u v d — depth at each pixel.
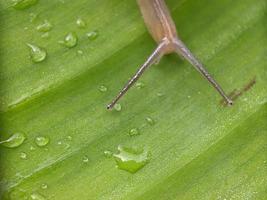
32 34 0.13
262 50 0.13
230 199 0.13
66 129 0.13
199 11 0.13
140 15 0.13
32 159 0.12
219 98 0.13
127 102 0.13
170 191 0.12
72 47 0.13
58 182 0.12
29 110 0.12
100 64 0.13
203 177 0.13
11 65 0.13
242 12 0.13
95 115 0.13
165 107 0.13
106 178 0.12
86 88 0.13
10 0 0.13
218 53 0.13
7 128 0.12
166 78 0.13
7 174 0.12
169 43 0.13
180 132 0.13
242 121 0.13
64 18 0.13
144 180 0.12
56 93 0.13
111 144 0.13
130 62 0.13
